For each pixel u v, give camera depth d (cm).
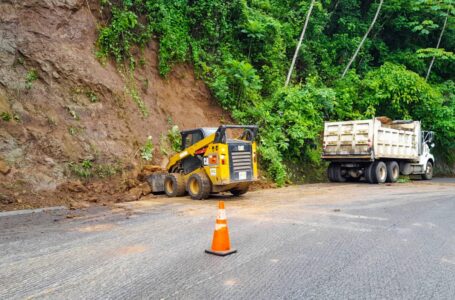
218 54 1823
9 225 738
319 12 2448
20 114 1096
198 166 1169
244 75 1727
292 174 1789
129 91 1414
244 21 1942
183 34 1695
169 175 1193
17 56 1175
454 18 2844
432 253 554
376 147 1709
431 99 2377
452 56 2669
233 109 1719
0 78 1116
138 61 1516
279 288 416
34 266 489
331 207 970
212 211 902
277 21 2102
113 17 1459
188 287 418
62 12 1320
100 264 496
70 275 456
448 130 2417
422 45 3052
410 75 2319
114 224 747
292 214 862
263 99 1938
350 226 733
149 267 485
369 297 393
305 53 2341
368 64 2816
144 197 1165
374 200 1112
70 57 1275
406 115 2350
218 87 1673
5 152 1013
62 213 872
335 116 2230
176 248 571
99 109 1274
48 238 632
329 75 2473
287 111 1822
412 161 1980
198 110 1641
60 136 1135
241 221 777
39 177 1028
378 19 2872
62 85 1223
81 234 661
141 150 1327
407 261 515
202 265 493
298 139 1784
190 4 1827
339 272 468
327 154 1828
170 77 1619
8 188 960
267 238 633
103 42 1402
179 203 1041
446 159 2770
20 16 1223
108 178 1170
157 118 1470
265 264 497
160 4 1634
